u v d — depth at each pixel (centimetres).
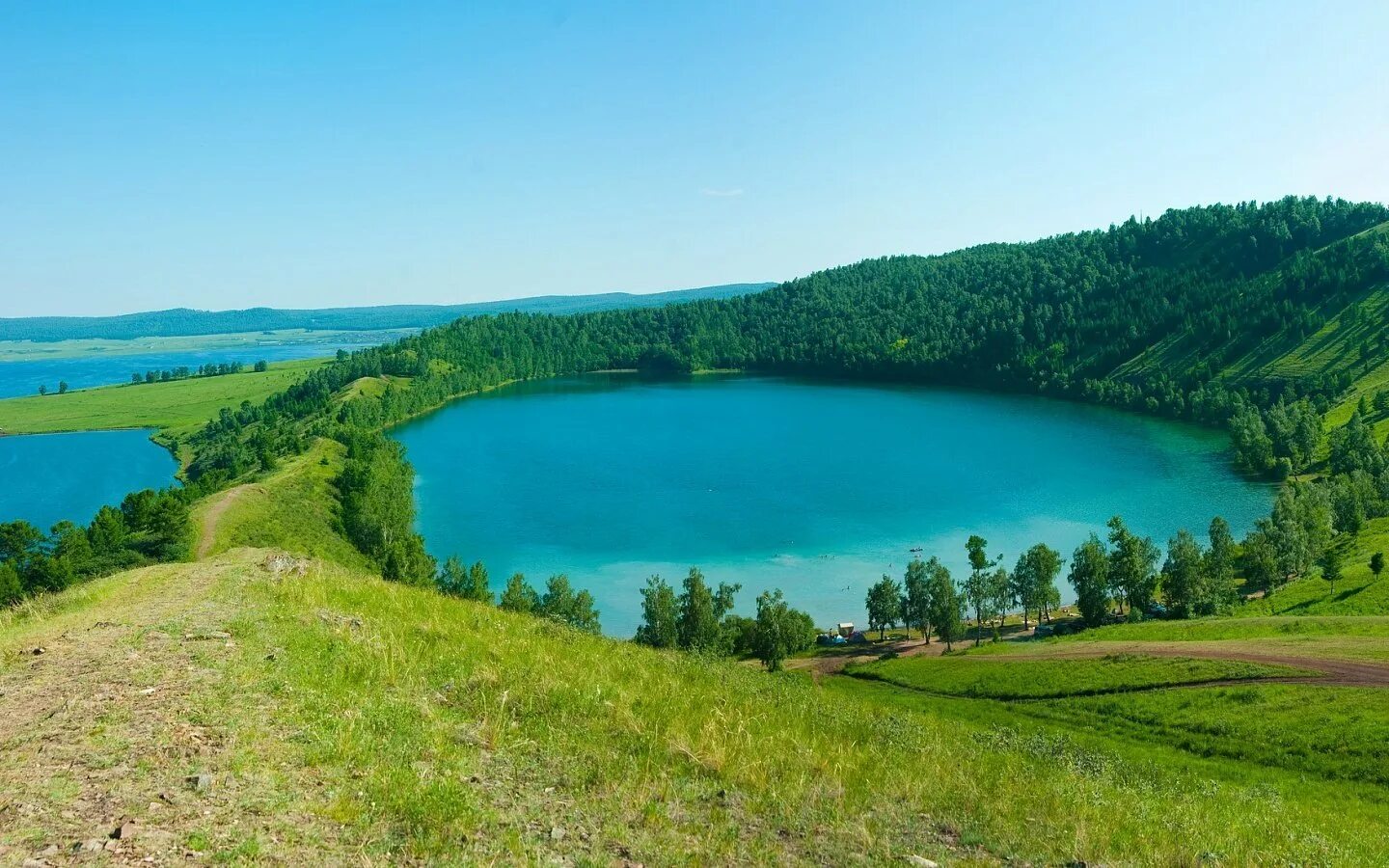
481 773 1534
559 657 2677
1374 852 2358
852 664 9562
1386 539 12581
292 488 14875
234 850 1098
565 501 17675
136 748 1377
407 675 2014
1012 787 2133
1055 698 6950
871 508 16588
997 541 14438
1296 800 4012
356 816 1255
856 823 1611
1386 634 7500
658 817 1465
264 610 2525
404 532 14025
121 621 2322
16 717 1526
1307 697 5859
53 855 1024
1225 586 10806
